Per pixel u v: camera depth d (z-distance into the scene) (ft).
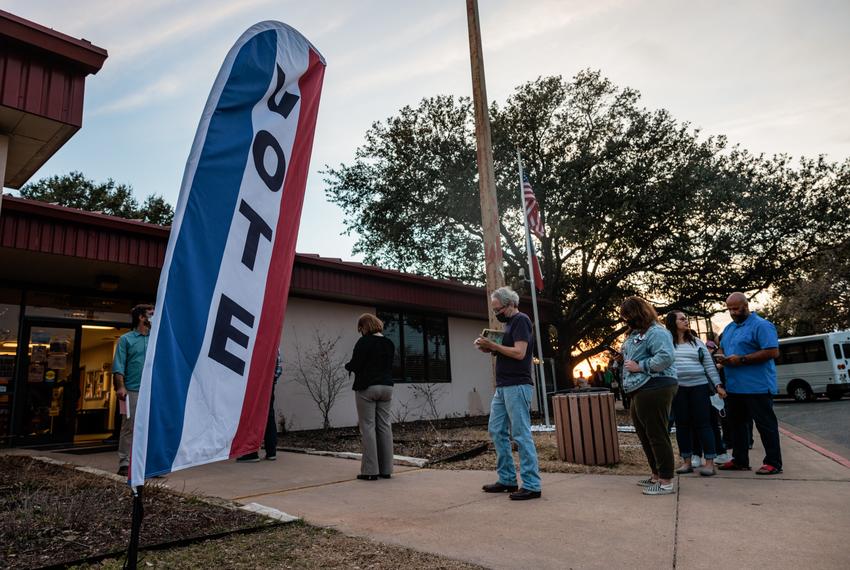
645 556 9.62
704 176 66.44
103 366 34.91
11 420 29.81
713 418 20.86
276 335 9.29
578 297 74.28
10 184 23.90
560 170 69.26
